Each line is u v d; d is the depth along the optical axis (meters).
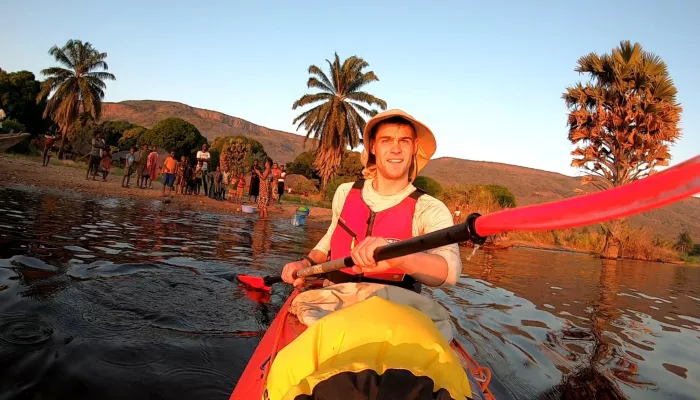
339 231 2.75
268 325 3.80
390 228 2.60
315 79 33.75
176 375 2.79
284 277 3.03
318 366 1.61
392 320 1.66
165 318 3.69
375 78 34.22
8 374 2.57
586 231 20.19
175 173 17.02
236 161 37.78
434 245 1.64
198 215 12.27
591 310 5.86
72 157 31.81
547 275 8.82
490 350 3.80
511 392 3.03
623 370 3.68
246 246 7.92
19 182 13.19
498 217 1.35
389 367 1.48
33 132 39.22
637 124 17.25
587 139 18.36
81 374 2.66
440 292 5.99
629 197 0.98
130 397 2.51
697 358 4.20
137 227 8.32
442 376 1.52
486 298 5.87
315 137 34.34
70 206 9.89
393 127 2.69
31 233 6.33
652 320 5.64
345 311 1.74
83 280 4.38
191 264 5.70
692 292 8.74
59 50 32.91
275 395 1.63
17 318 3.28
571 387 3.23
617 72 16.81
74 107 33.28
